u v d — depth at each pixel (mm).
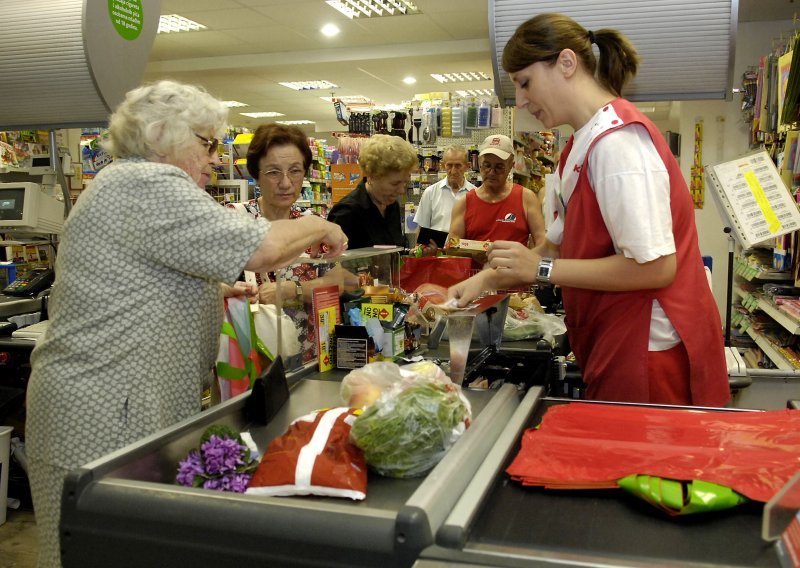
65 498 1007
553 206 2068
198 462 1095
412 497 878
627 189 1541
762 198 2873
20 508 3484
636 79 2955
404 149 3229
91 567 994
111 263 1447
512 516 927
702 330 1688
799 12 7191
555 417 1299
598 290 1716
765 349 4918
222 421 1364
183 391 1561
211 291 1642
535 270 1650
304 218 1618
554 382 2182
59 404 1464
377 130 6582
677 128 14906
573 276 1623
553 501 973
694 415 1300
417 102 6656
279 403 1507
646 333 1699
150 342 1475
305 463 1042
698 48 2828
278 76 12281
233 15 8883
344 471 1038
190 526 932
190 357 1559
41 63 3619
